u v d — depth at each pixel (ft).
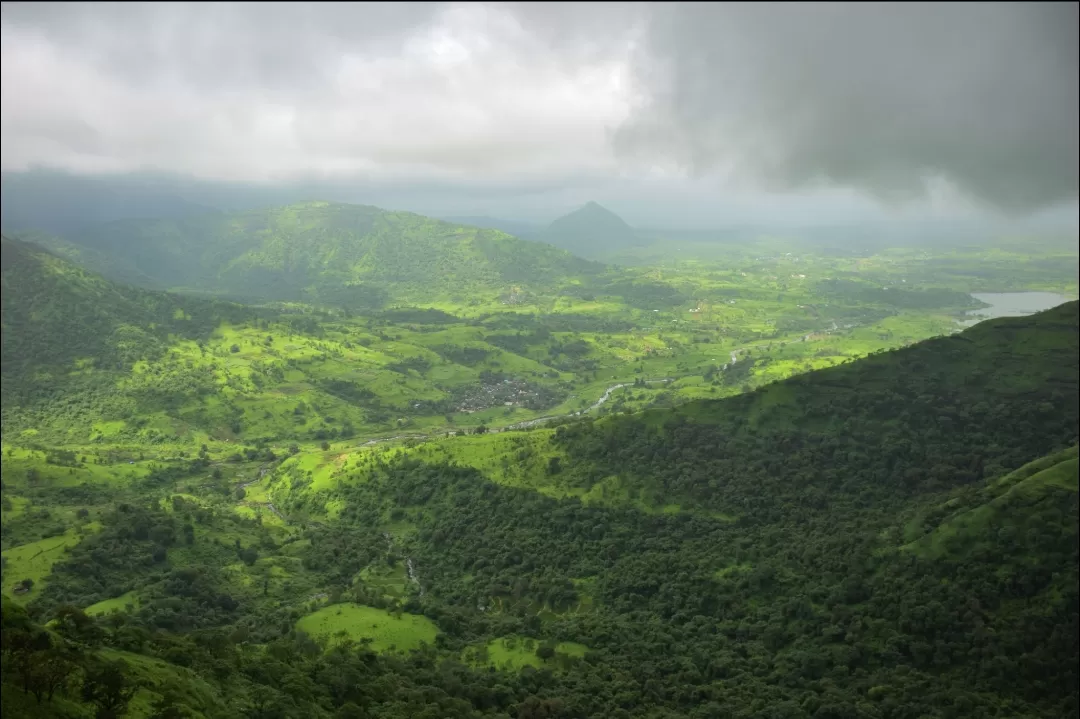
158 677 231.09
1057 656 331.36
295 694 255.70
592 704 311.06
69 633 254.27
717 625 397.39
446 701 286.05
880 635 360.69
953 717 301.02
